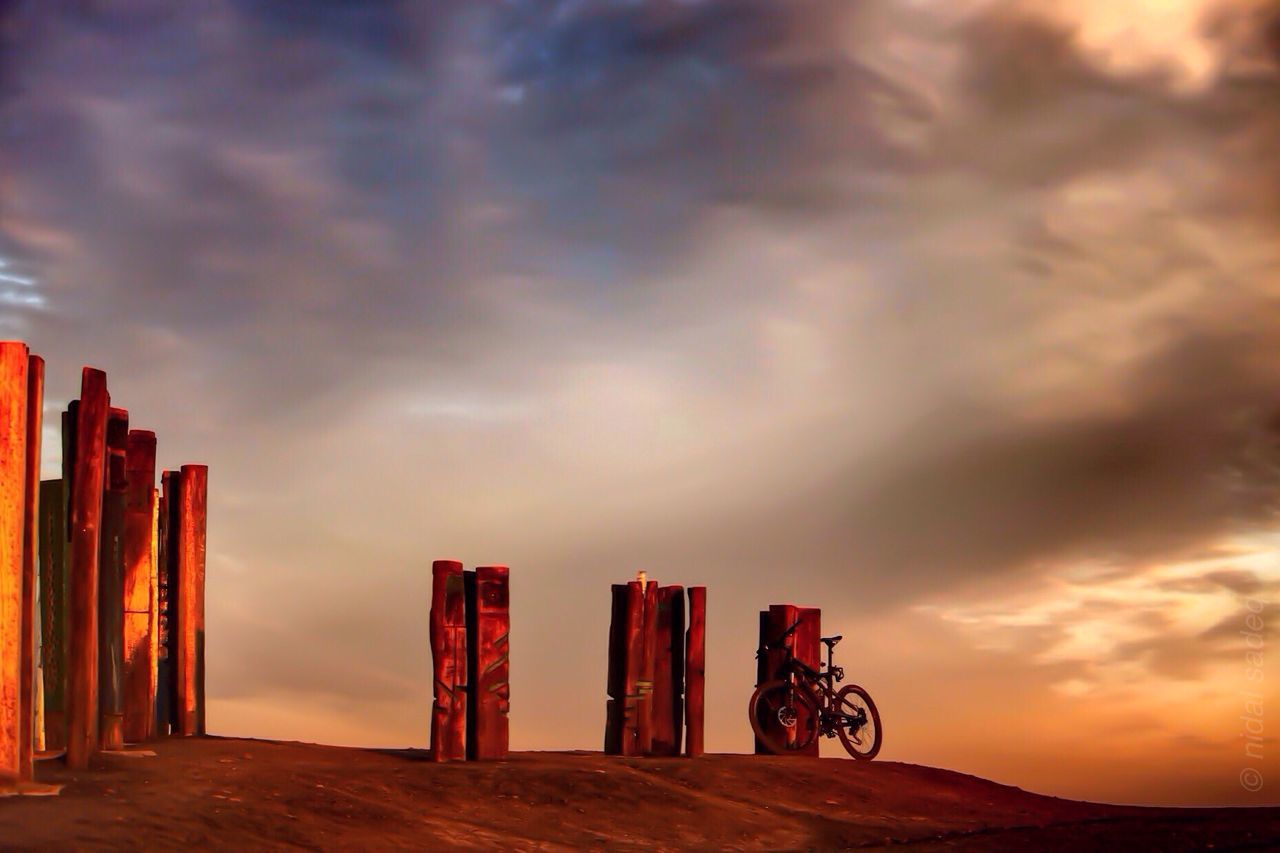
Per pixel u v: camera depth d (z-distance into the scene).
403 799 12.18
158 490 15.88
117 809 10.71
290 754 14.09
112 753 12.96
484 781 12.94
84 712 12.32
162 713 15.36
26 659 11.41
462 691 14.36
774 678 17.55
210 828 10.52
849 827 12.93
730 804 13.40
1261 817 14.09
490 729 14.41
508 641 14.71
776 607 17.73
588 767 13.95
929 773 15.99
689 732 16.28
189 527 15.59
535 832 11.80
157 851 9.77
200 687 15.51
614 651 16.39
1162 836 12.71
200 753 13.53
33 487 11.67
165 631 15.50
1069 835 12.80
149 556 14.86
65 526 13.70
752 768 14.98
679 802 13.12
